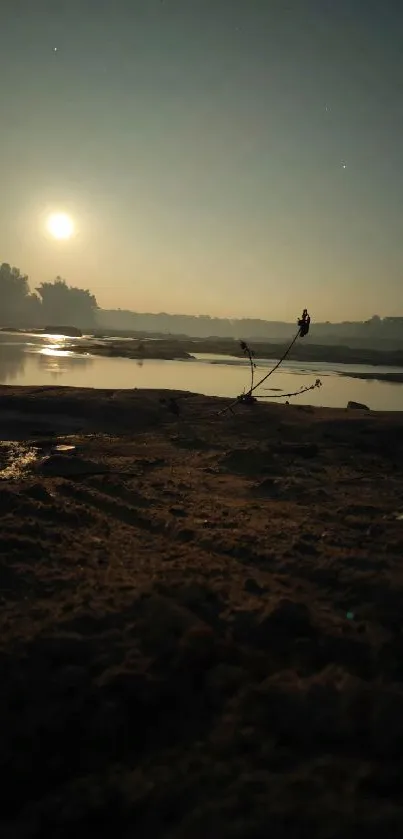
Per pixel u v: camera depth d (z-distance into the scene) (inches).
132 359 1473.9
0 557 165.0
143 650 129.3
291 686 118.1
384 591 158.2
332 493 265.4
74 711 112.7
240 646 132.8
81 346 1877.5
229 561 176.9
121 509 222.2
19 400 506.0
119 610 142.3
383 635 138.6
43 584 154.9
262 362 1599.4
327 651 132.7
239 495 256.1
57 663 123.6
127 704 114.7
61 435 398.9
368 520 222.5
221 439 399.2
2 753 103.9
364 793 96.8
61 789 99.6
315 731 109.7
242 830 89.7
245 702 115.6
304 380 1073.5
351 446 385.7
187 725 112.2
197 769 101.6
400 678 125.5
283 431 424.2
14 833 92.5
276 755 104.3
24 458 308.8
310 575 169.0
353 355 2153.1
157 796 96.3
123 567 168.4
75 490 237.1
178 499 243.4
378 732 108.4
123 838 91.4
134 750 107.3
